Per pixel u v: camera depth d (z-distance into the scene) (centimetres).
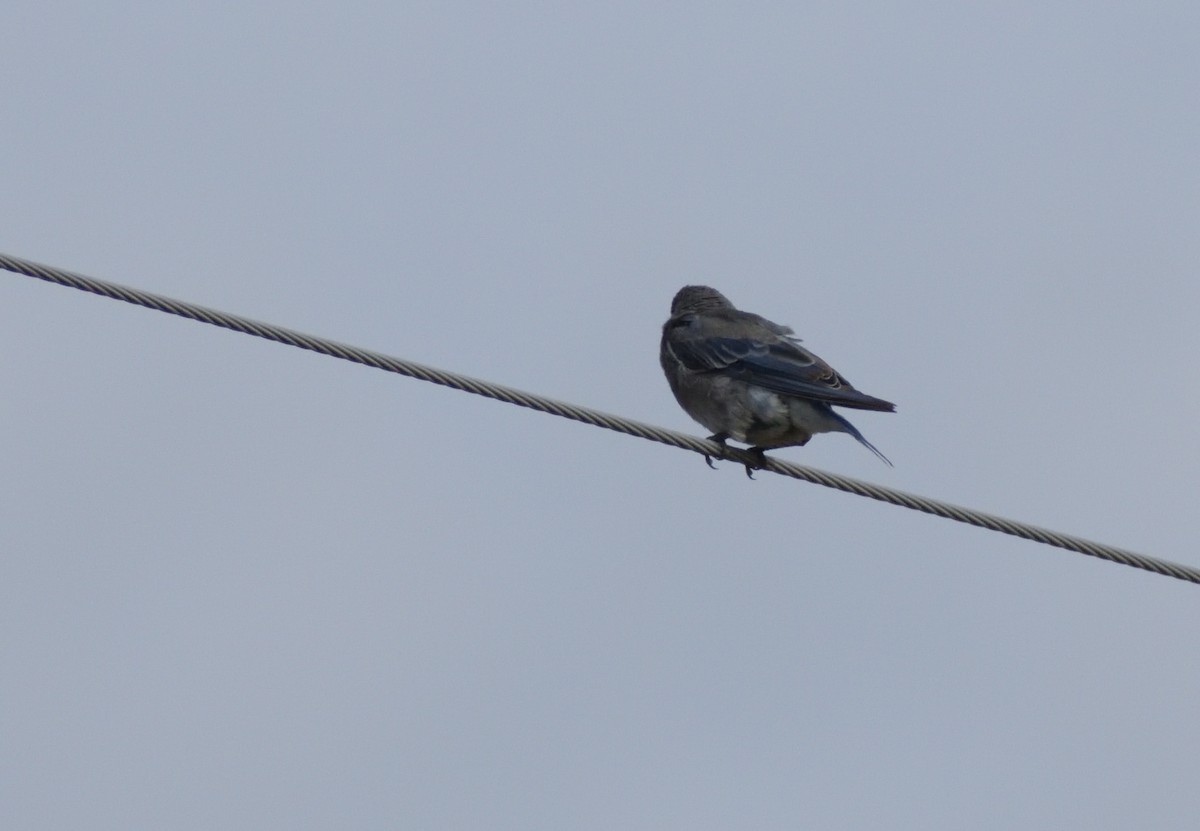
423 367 1174
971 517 1223
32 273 1090
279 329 1138
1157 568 1224
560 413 1217
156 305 1112
